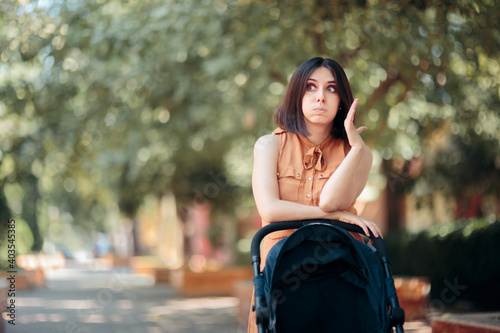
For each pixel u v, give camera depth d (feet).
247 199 50.03
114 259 104.68
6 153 32.19
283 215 9.36
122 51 28.78
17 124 32.63
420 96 31.24
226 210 49.37
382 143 34.42
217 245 62.75
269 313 8.52
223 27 27.76
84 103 32.83
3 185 33.78
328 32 27.04
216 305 42.78
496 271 28.50
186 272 50.29
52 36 27.14
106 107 31.86
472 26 22.62
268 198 9.47
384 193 48.29
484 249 29.12
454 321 15.94
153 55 29.86
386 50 25.57
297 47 28.35
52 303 41.70
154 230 118.21
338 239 8.92
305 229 8.84
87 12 28.02
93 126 32.89
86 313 35.60
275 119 10.18
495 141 31.68
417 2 21.94
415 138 34.60
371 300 8.79
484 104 29.60
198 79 32.07
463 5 21.29
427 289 29.48
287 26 27.25
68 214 99.86
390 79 29.35
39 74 29.01
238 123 36.47
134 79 30.04
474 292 29.84
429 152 35.73
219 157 43.93
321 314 9.07
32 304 40.88
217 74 30.37
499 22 21.75
